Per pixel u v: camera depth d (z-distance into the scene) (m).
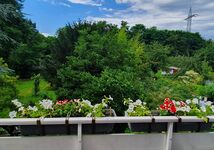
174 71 13.73
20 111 2.16
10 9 7.94
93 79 5.28
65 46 8.67
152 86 6.21
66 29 8.98
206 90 9.08
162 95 5.00
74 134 2.04
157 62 12.24
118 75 5.24
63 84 5.92
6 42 9.96
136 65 7.11
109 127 2.10
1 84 5.81
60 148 2.03
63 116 2.15
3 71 6.20
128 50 6.86
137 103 2.36
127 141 2.10
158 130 2.15
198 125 2.21
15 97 5.90
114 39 6.62
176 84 6.59
